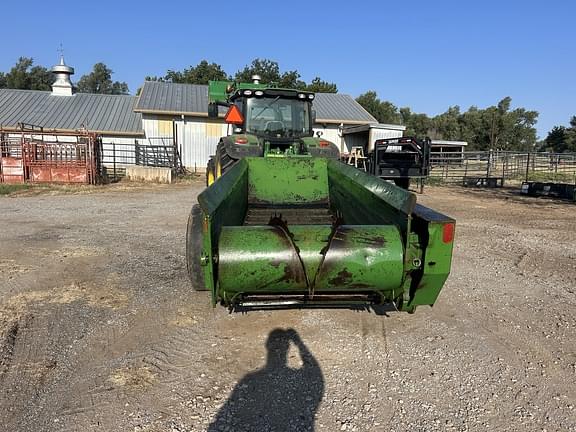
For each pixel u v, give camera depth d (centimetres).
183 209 1026
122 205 1091
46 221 853
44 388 280
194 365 309
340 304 301
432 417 256
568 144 5831
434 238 272
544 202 1240
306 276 272
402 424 250
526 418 256
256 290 276
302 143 767
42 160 1606
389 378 296
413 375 300
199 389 280
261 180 578
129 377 292
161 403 265
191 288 463
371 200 385
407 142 1342
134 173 1802
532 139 7088
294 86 4756
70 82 2652
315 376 297
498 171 2284
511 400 274
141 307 411
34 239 689
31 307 409
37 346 334
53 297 435
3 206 1061
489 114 6744
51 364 308
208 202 286
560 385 291
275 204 579
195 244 323
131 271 521
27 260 566
